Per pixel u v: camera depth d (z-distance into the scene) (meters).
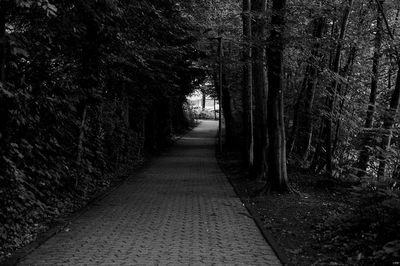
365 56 18.41
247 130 17.73
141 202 11.65
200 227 8.79
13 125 7.63
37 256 6.66
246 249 7.21
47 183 9.48
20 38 7.13
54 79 8.94
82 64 11.57
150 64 17.89
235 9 22.20
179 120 44.72
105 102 15.65
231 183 15.39
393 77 19.19
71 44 10.32
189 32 19.62
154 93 21.86
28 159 8.64
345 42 14.67
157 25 15.96
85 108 11.87
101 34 11.27
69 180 11.24
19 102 7.27
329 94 15.73
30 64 8.09
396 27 16.81
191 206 11.13
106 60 12.94
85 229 8.47
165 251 7.03
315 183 14.27
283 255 6.75
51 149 9.38
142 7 12.87
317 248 7.11
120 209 10.59
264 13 12.28
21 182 7.57
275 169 12.38
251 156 17.61
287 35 12.04
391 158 10.14
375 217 7.27
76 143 11.73
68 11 8.86
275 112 12.34
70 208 10.28
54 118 9.02
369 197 7.44
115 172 17.28
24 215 8.15
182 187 14.54
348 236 7.29
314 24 15.95
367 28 16.61
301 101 18.61
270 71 12.26
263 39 12.71
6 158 7.00
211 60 22.03
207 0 21.42
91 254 6.80
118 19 11.89
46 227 8.36
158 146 29.86
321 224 8.47
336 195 12.42
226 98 27.89
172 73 20.36
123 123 18.41
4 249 6.77
